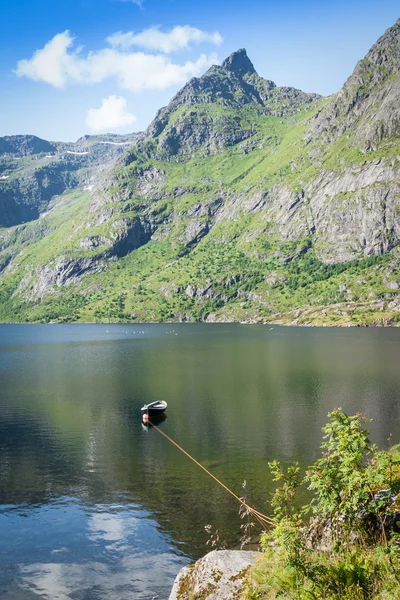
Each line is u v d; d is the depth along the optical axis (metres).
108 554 31.38
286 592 15.27
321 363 139.88
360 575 14.99
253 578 17.02
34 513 38.06
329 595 14.83
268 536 18.62
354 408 77.44
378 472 18.41
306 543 18.95
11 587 27.55
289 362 143.75
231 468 48.72
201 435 62.31
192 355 171.88
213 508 38.44
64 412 77.75
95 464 50.75
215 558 19.17
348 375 114.88
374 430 62.44
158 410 75.00
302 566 15.69
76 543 32.94
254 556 19.11
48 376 122.19
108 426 68.00
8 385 107.31
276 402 83.62
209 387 101.00
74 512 38.19
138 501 40.22
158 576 28.58
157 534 34.00
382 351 173.00
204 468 48.88
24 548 32.28
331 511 18.31
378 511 18.20
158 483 44.56
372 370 123.12
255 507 38.44
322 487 18.92
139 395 92.94
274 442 58.25
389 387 97.00
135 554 31.23
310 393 91.81
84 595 26.73
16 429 66.62
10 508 39.09
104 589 27.30
